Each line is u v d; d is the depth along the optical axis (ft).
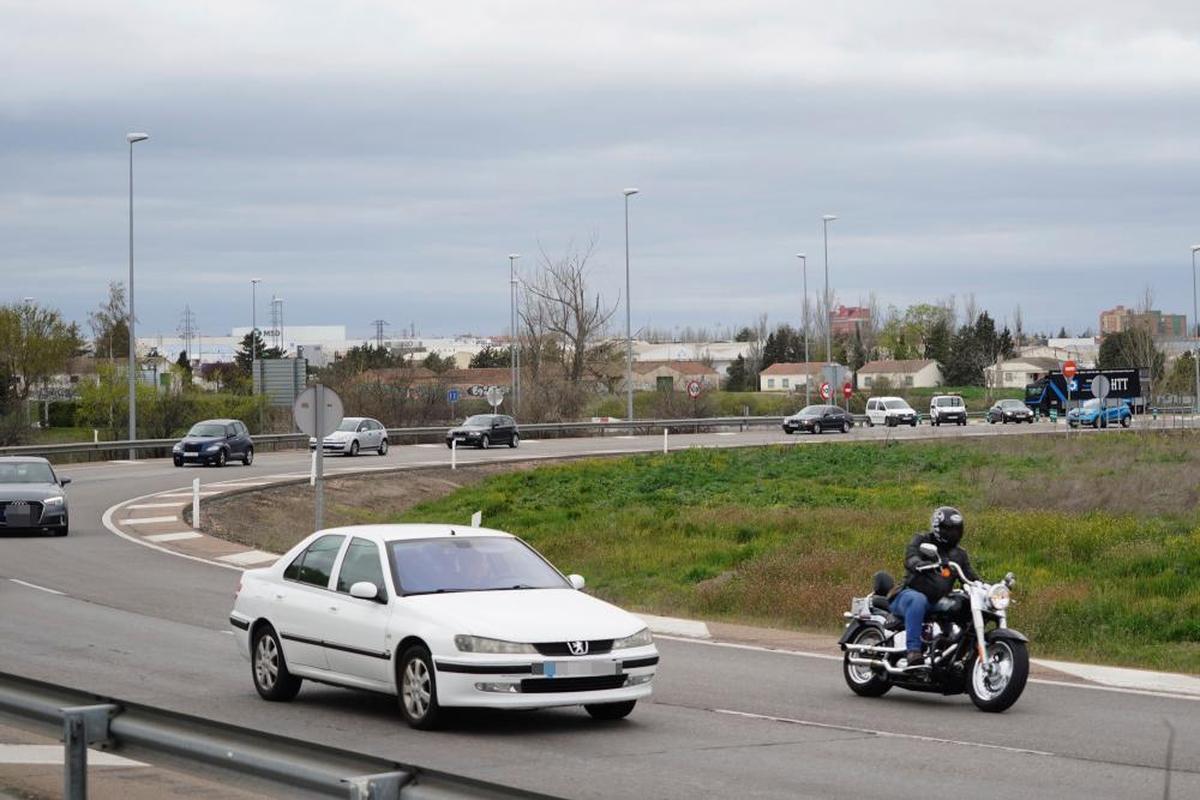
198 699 47.34
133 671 53.21
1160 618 67.46
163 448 219.41
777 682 52.75
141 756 21.67
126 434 257.75
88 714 21.58
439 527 46.55
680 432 289.94
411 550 44.37
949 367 560.20
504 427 239.09
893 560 87.20
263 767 19.31
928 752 39.32
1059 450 190.70
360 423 220.64
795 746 40.16
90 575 89.20
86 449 198.49
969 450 196.13
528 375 353.92
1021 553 93.15
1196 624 65.36
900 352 591.78
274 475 172.76
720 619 75.51
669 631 68.13
